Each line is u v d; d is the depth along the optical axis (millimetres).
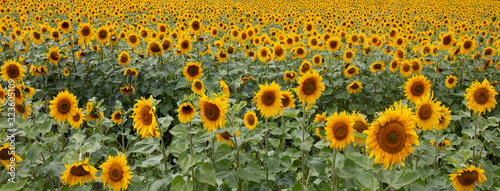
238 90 7520
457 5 36719
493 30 17203
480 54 9281
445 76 8242
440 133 4688
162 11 20266
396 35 10086
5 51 8867
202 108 3127
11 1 21141
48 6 21625
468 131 4957
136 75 7426
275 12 25422
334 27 14352
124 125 7062
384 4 36062
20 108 4473
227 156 3381
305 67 7746
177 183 3275
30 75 7871
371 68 8039
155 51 7520
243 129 4047
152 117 3105
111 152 4500
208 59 7938
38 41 8922
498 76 8695
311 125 3701
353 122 3283
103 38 8102
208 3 30047
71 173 3367
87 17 17844
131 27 13016
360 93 7887
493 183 4543
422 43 11492
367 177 3326
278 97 3490
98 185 4902
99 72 8141
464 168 3703
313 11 25203
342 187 4027
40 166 3727
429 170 4328
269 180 4371
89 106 5008
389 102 8344
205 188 3453
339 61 9328
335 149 3572
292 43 10062
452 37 7941
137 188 3562
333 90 8094
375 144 2658
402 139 2588
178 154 3311
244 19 18219
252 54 9680
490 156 6570
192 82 6016
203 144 4074
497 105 7492
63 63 7676
